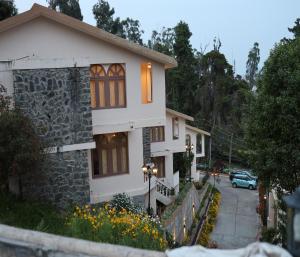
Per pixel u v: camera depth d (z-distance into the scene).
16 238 4.42
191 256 3.69
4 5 24.20
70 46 15.78
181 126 28.62
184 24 53.19
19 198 14.05
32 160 12.74
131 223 12.05
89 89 14.93
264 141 16.31
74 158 14.88
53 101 14.41
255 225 27.44
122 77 16.91
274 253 3.43
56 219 13.23
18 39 14.97
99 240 10.47
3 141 12.42
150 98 17.98
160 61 17.50
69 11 46.03
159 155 27.41
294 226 3.30
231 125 50.50
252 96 18.08
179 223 20.12
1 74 14.12
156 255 3.95
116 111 16.78
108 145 17.14
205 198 31.48
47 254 4.23
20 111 13.54
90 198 15.84
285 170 15.82
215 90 51.66
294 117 15.48
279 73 15.93
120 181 17.33
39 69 14.13
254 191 39.34
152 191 19.34
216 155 50.75
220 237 24.88
